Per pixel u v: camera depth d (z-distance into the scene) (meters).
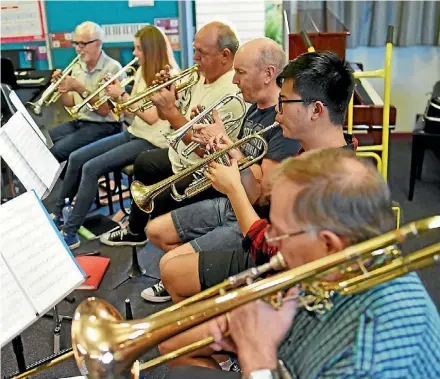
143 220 3.11
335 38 3.58
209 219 2.43
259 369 1.10
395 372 0.98
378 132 3.16
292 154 2.14
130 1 4.66
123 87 3.41
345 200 1.02
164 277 2.06
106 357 1.21
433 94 3.74
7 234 1.60
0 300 1.51
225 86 2.66
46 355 2.32
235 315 1.15
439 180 4.04
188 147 2.44
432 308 1.06
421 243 2.96
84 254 3.09
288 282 1.02
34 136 2.38
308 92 1.83
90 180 3.17
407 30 4.59
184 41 4.77
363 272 1.02
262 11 4.33
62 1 4.72
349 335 1.02
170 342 1.64
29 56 4.87
